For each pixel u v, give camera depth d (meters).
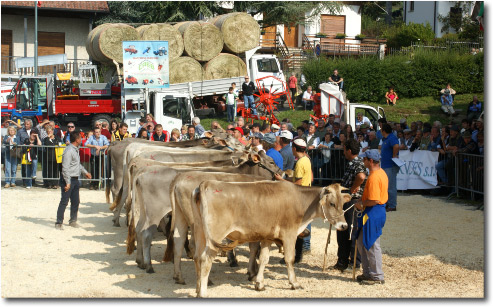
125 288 7.90
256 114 25.22
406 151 16.14
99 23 36.44
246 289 7.96
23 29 34.75
